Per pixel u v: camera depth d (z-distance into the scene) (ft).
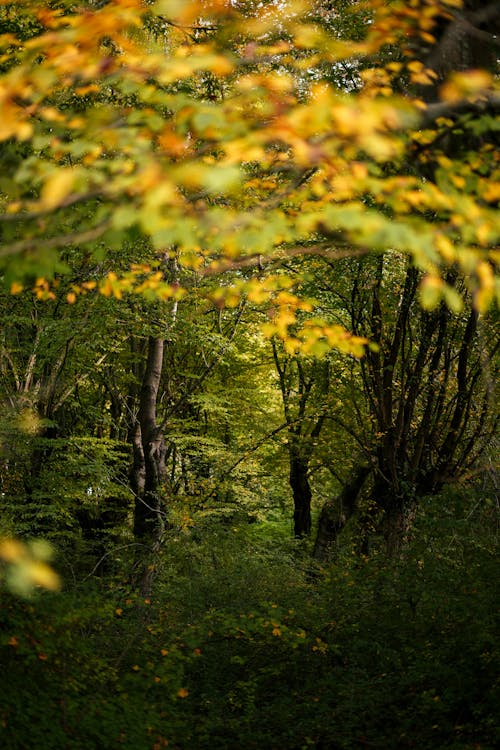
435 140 11.75
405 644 27.91
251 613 26.55
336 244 14.92
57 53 10.18
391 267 42.91
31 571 7.02
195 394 59.93
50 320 35.40
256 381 71.87
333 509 56.13
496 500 36.32
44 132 14.02
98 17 9.71
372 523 50.65
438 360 45.88
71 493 41.60
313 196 13.39
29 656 18.67
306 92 18.52
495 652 23.29
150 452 44.57
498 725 20.83
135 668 23.07
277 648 29.01
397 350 45.60
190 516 42.37
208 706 25.96
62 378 45.73
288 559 40.06
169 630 28.84
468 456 47.29
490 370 44.70
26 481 41.24
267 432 66.80
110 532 51.11
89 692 21.34
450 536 31.32
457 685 23.53
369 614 30.27
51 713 18.35
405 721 23.17
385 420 46.55
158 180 8.32
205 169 8.23
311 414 55.83
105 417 52.80
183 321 39.93
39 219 11.15
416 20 12.48
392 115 8.59
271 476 73.82
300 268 32.35
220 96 23.68
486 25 12.88
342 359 53.72
